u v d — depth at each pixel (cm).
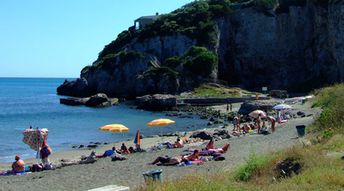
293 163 1744
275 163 1830
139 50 11794
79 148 4375
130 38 12775
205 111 7769
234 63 11544
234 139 3972
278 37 11338
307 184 1407
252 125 4756
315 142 2361
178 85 10075
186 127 5994
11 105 10850
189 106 8538
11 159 3900
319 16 10550
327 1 10394
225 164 2603
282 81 11106
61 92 13700
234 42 11612
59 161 3397
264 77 11319
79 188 2333
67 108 9394
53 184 2486
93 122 6856
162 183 1515
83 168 2953
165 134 5153
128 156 3359
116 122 6775
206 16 11850
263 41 11381
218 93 9594
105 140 4997
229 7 11850
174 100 8419
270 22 11362
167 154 3344
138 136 3744
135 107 9138
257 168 1842
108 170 2806
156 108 8456
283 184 1466
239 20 11650
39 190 2347
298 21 11231
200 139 4244
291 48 11269
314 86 10206
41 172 2941
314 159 1728
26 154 4184
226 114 7125
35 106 10300
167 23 12044
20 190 2369
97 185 2373
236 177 1828
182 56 10944
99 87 11450
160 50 11575
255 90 10925
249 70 11456
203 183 1463
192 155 2906
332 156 1795
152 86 10256
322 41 10469
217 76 10831
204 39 11350
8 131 6038
